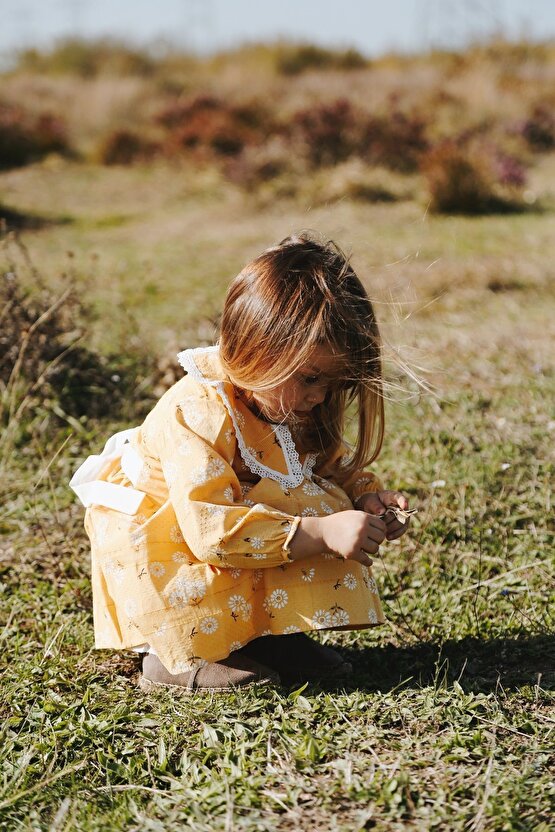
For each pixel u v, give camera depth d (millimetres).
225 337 2170
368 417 2377
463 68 20000
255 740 1995
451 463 3693
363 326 2184
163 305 6273
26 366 4301
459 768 1875
